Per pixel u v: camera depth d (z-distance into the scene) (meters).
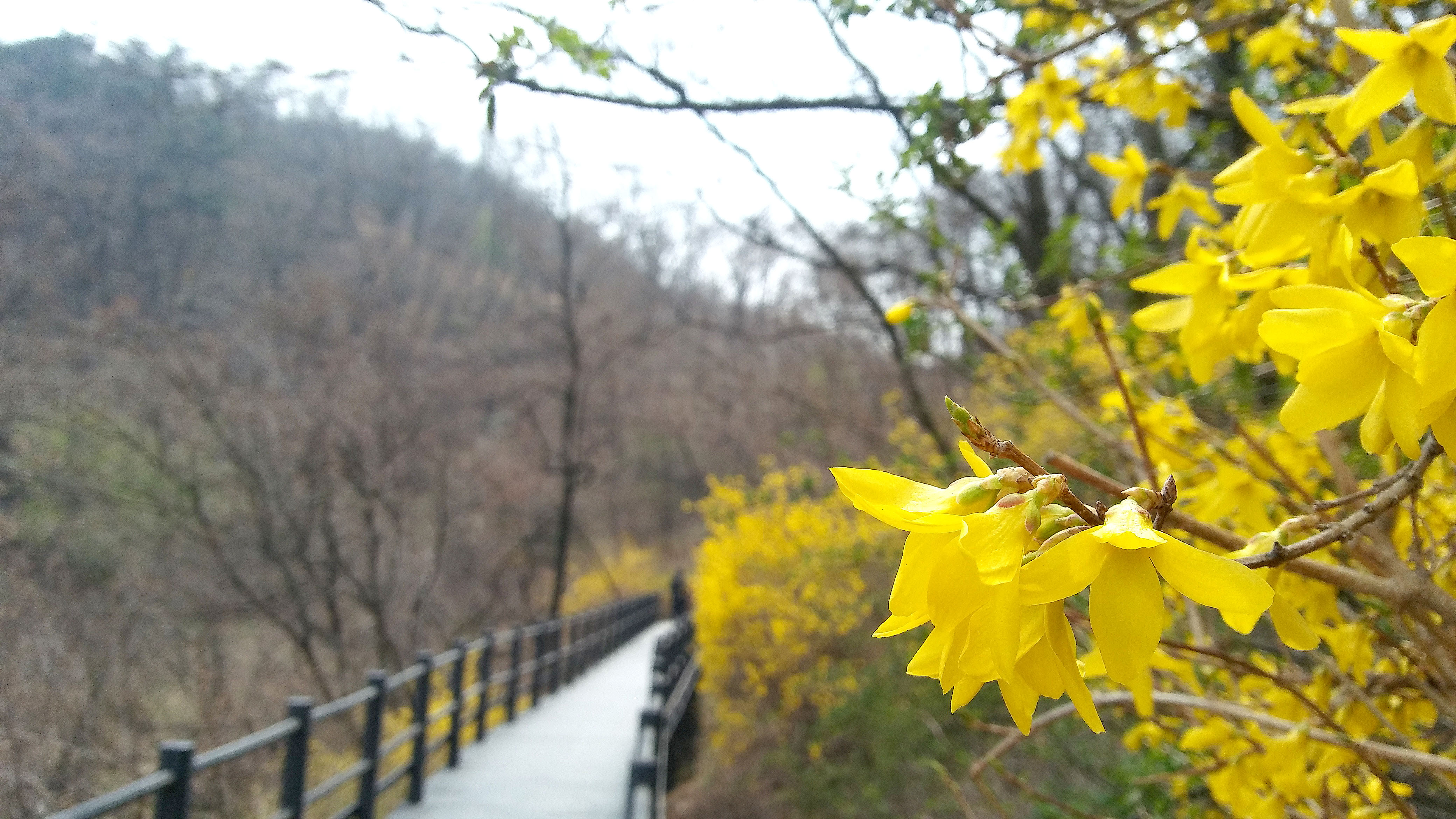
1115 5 2.30
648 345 25.75
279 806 4.15
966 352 4.89
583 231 26.33
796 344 17.61
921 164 2.67
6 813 6.17
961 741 5.68
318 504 15.71
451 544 20.80
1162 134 4.46
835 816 6.89
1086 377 3.44
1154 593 0.66
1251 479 1.51
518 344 25.39
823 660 8.74
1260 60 1.98
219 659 10.68
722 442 28.17
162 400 13.34
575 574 28.95
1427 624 1.16
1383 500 0.90
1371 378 0.83
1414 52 0.98
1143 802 2.78
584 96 2.55
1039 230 6.01
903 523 0.68
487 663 8.51
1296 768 1.36
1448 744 1.80
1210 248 1.48
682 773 11.07
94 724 7.81
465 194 27.75
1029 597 0.65
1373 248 1.05
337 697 13.75
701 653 12.55
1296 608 1.33
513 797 6.34
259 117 16.75
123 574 11.09
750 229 6.82
